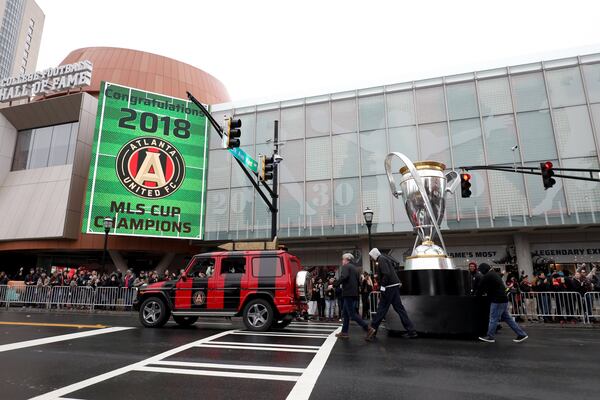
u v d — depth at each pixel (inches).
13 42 3528.5
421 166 403.2
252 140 923.4
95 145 900.0
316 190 844.0
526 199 710.5
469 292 359.6
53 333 344.2
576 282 477.4
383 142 823.1
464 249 815.7
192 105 992.2
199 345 286.4
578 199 685.3
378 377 195.5
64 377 194.2
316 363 226.4
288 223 845.2
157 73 1251.8
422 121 805.9
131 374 200.4
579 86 726.5
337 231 807.1
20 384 181.3
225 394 167.2
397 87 840.3
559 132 718.5
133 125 938.1
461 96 791.7
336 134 861.8
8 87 1099.3
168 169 939.3
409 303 338.3
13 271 1147.9
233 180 920.9
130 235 882.8
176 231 909.2
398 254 847.7
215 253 406.9
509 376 198.1
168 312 404.5
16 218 980.6
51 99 1030.4
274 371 207.5
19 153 1079.6
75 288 649.6
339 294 542.3
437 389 174.9
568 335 361.4
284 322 415.5
